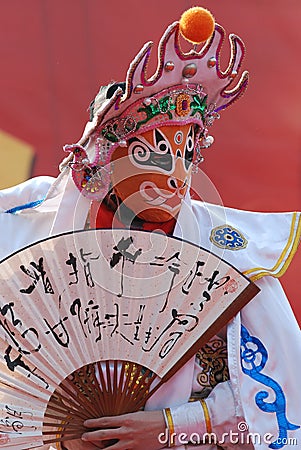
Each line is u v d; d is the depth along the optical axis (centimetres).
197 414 480
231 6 1087
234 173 1090
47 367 469
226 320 493
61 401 473
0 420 466
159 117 481
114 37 1071
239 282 495
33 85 1059
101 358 474
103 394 475
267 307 507
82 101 1066
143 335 480
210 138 524
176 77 483
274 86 1093
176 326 485
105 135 489
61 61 1064
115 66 1072
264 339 500
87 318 472
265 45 1095
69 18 1065
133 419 474
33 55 1060
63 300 470
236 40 500
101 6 1067
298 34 1093
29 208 521
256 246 529
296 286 1043
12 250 508
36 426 468
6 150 1054
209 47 488
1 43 1054
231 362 489
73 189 504
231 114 1090
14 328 466
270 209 1093
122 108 480
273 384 489
